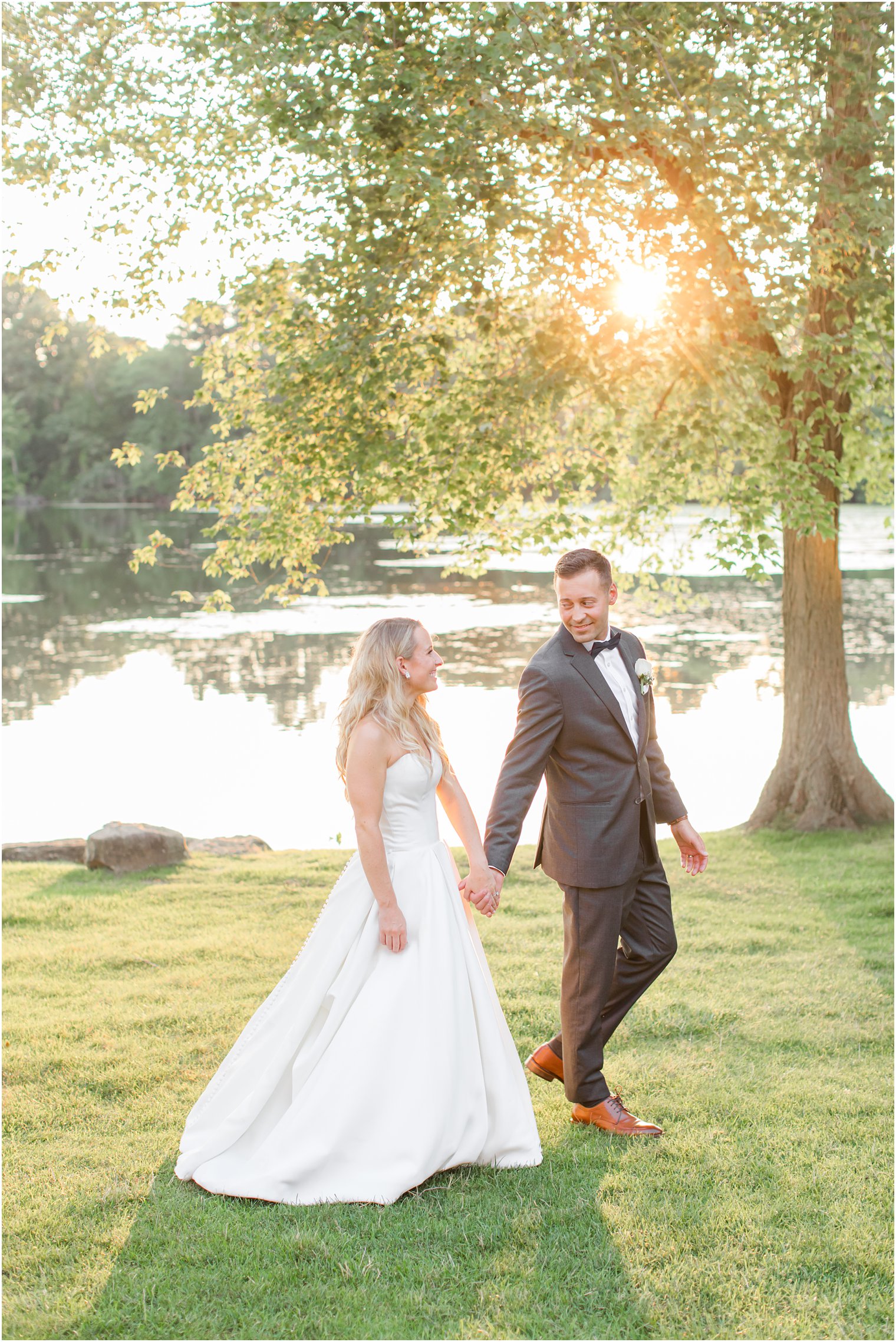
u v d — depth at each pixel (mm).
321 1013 3355
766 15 6461
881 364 7254
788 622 8875
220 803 10141
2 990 4984
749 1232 2996
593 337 6359
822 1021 4625
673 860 7789
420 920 3326
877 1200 3168
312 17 6145
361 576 30109
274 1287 2742
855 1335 2576
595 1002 3568
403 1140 3141
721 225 6000
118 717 13828
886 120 6406
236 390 7707
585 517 7023
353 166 6246
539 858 3719
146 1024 4527
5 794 10484
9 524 53781
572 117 5965
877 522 48188
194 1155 3279
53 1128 3617
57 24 7059
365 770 3305
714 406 7043
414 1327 2594
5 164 7082
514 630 19609
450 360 7734
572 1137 3570
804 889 6898
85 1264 2852
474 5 5840
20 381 77000
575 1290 2744
